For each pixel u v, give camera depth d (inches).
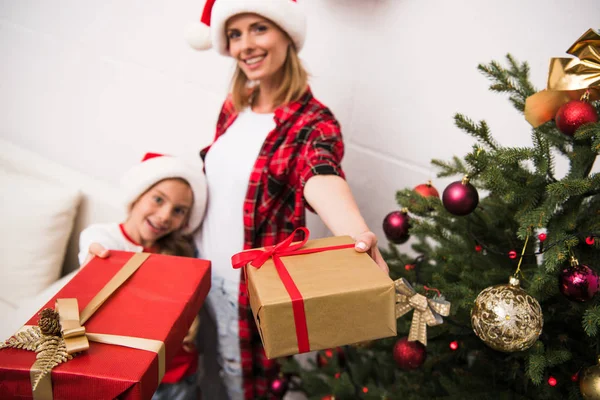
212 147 50.3
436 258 35.9
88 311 27.4
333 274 26.4
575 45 27.2
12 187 62.1
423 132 51.7
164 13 64.1
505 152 27.8
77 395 23.4
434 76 49.6
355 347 41.6
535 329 25.6
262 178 43.8
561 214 29.5
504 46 44.2
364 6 53.1
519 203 31.0
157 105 69.4
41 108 77.0
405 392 35.7
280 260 28.1
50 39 72.8
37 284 58.4
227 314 48.8
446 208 30.1
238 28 42.0
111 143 74.5
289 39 44.0
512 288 26.8
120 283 30.6
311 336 24.7
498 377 33.2
